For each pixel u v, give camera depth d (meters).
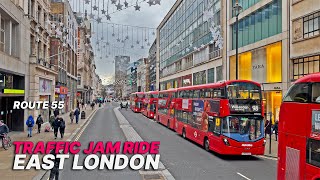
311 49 25.88
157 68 93.81
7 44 26.44
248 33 36.53
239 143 18.70
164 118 38.28
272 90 31.08
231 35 40.94
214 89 20.81
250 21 36.09
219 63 44.25
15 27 28.06
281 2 30.11
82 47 89.38
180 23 66.75
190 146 23.72
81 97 96.00
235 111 19.03
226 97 19.17
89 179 13.82
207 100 21.95
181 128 28.69
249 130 19.02
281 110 11.71
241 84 19.34
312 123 9.98
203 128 22.39
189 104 26.41
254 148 18.80
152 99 51.19
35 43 34.28
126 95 183.50
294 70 28.45
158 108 43.66
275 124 26.86
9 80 26.39
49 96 40.62
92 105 77.62
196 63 55.53
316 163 9.72
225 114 19.06
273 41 31.05
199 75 53.62
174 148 22.62
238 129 18.92
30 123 26.23
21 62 28.66
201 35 51.91
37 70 33.09
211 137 20.61
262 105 19.44
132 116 56.78
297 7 27.66
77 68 85.81
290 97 11.23
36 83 32.59
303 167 10.27
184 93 28.50
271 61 31.72
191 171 15.62
